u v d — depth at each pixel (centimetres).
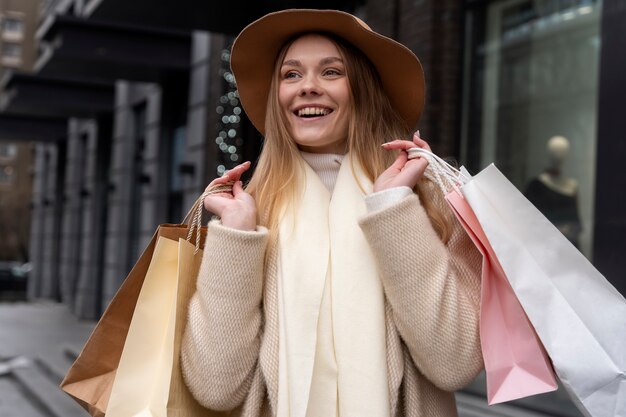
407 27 650
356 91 192
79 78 1544
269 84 207
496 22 610
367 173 189
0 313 2014
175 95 1335
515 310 167
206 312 173
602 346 158
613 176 486
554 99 559
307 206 183
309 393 169
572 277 163
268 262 182
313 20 185
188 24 937
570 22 549
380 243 169
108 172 1814
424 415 179
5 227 4809
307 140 188
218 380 172
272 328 176
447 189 185
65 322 1764
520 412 538
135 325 182
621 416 155
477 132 619
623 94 482
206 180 1101
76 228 2112
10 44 6525
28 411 812
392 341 174
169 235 190
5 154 6344
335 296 173
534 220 166
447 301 168
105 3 858
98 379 191
